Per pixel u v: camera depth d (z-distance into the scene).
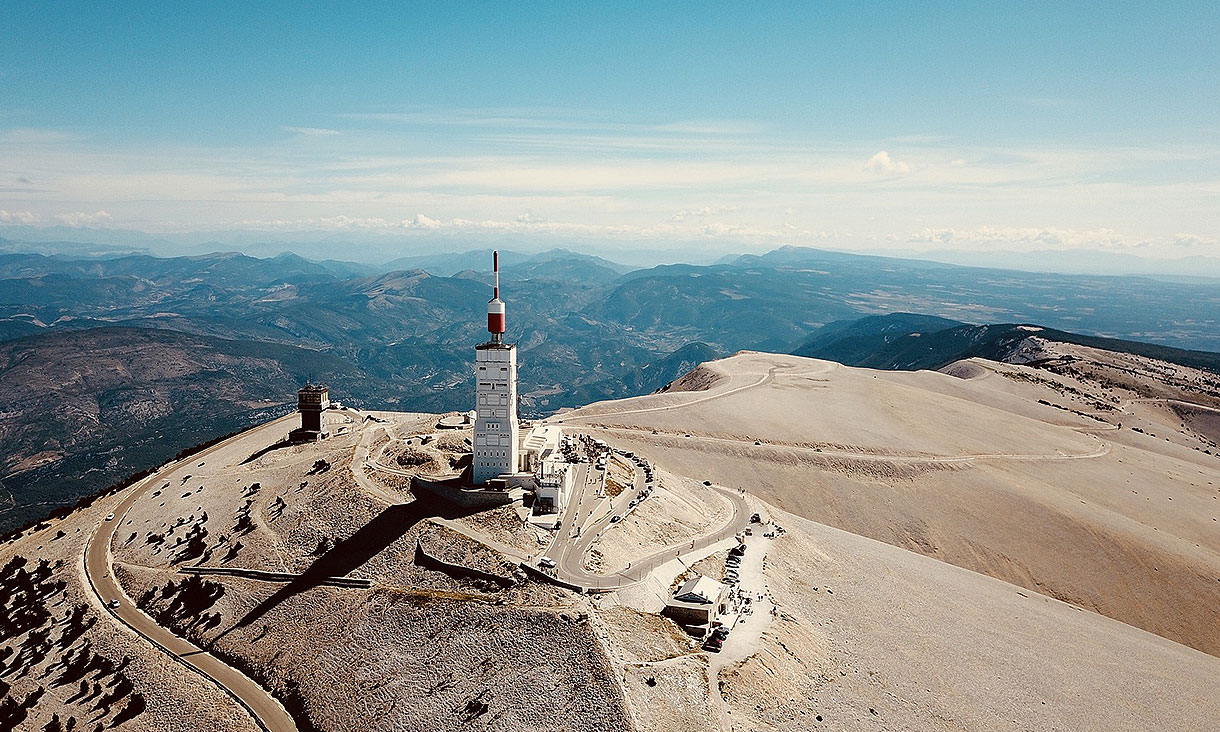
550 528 115.38
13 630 113.75
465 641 90.94
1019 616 129.75
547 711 79.69
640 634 90.44
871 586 128.38
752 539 134.12
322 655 96.12
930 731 86.62
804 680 90.19
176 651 102.88
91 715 93.50
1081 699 102.38
